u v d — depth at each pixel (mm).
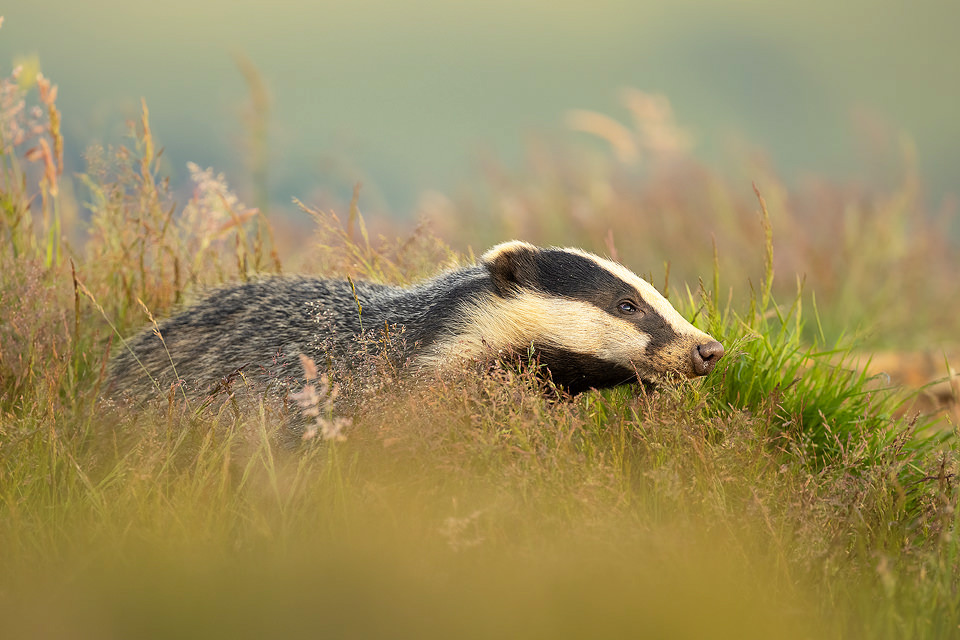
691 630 8609
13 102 16984
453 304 14695
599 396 13500
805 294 25609
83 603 8562
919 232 28594
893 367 20375
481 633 8367
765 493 11148
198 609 8492
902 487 11875
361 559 9211
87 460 12266
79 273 16422
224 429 12711
